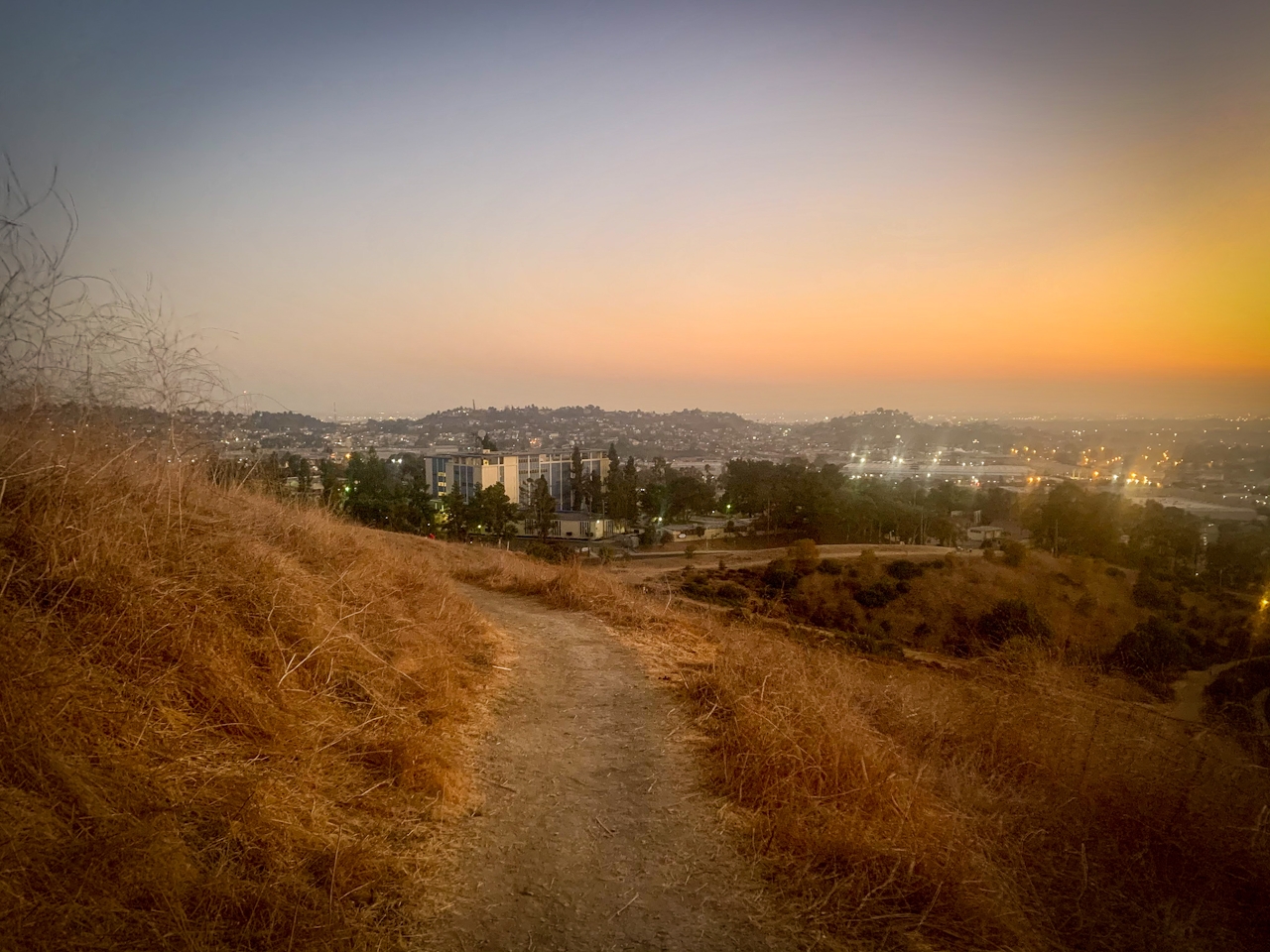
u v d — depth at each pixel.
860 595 33.44
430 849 3.43
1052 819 4.35
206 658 3.80
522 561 15.76
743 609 16.94
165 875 2.46
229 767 3.31
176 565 4.41
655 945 2.90
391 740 4.22
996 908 3.29
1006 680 7.09
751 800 4.28
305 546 6.66
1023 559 37.66
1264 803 4.69
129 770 2.94
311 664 4.57
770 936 3.00
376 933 2.70
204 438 6.04
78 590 3.68
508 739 5.09
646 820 4.00
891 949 2.97
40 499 3.96
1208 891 3.82
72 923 2.16
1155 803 4.51
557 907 3.12
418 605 7.29
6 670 2.84
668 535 59.53
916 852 3.57
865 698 6.83
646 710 5.93
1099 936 3.32
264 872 2.78
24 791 2.52
